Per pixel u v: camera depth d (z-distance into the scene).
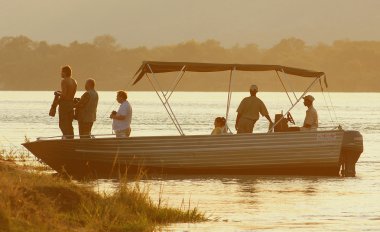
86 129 72.38
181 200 57.25
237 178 70.75
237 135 72.88
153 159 72.44
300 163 73.69
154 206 48.75
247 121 74.94
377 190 63.84
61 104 72.12
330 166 74.12
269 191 62.75
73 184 46.91
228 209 53.31
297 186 66.06
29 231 38.66
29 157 81.31
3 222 38.59
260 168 73.50
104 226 42.88
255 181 68.88
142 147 72.38
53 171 72.19
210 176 71.81
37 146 71.50
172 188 63.69
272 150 73.19
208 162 72.81
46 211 41.66
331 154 73.81
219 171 73.19
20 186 43.06
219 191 62.44
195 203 55.84
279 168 73.75
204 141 72.75
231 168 73.06
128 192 48.75
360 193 62.06
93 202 45.47
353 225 47.47
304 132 73.56
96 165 72.19
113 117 73.06
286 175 73.56
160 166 72.50
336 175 74.38
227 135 72.88
